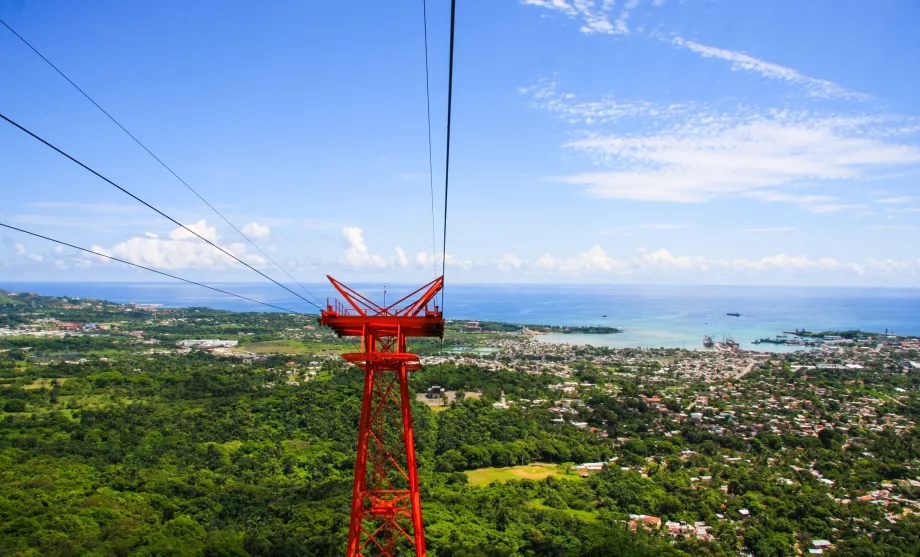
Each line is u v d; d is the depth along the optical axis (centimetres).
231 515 9375
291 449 12725
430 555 8138
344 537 8444
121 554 7500
